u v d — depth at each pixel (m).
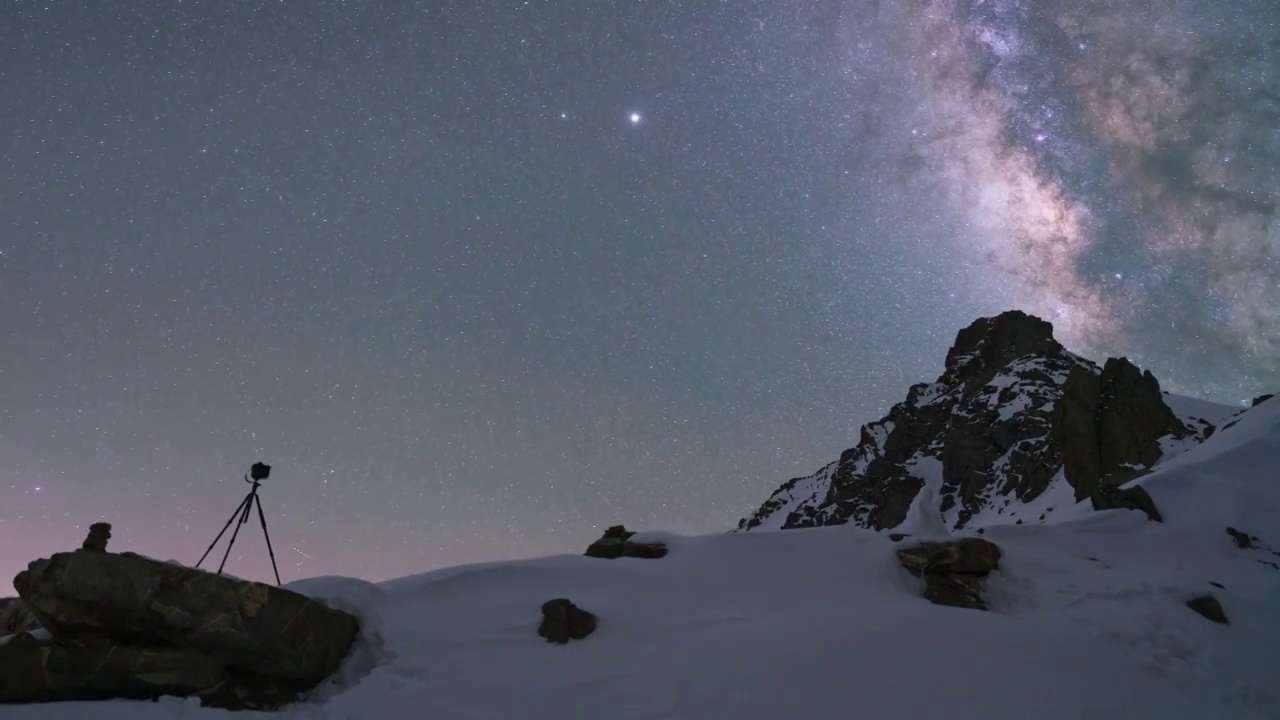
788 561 19.66
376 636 15.16
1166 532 22.94
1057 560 20.47
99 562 13.84
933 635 15.10
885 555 19.66
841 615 16.20
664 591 18.02
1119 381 55.25
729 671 13.81
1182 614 17.50
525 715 12.59
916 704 12.90
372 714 12.71
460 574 18.30
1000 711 12.82
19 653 13.32
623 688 13.41
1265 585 19.77
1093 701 13.38
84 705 12.98
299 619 14.05
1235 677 15.33
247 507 16.55
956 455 93.81
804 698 12.98
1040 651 14.88
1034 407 92.44
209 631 13.54
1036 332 114.62
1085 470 51.50
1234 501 24.39
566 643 15.41
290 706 13.43
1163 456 49.22
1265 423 32.72
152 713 12.73
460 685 13.65
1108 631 16.14
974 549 18.72
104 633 13.98
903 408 116.38
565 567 19.00
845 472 115.00
